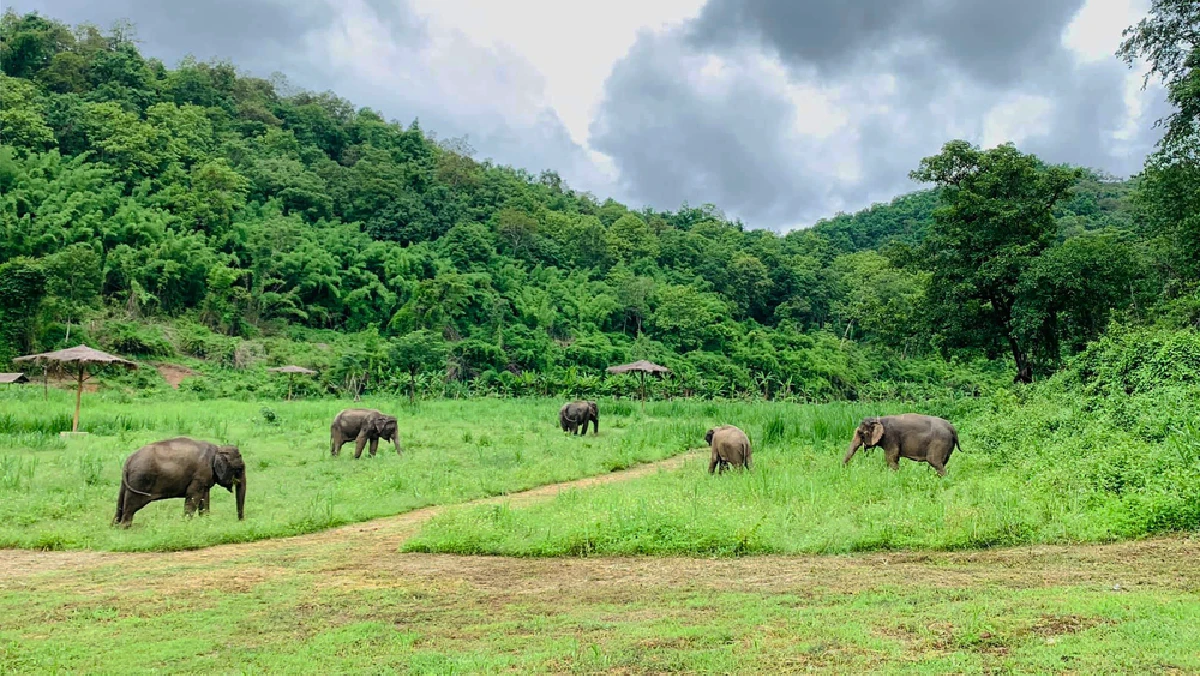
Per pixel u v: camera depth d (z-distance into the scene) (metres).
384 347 56.25
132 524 10.68
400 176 88.81
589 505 10.66
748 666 4.83
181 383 44.38
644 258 94.44
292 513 11.55
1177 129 21.27
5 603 7.01
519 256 87.94
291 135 89.25
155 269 56.34
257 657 5.43
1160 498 8.70
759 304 91.94
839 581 7.04
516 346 66.62
